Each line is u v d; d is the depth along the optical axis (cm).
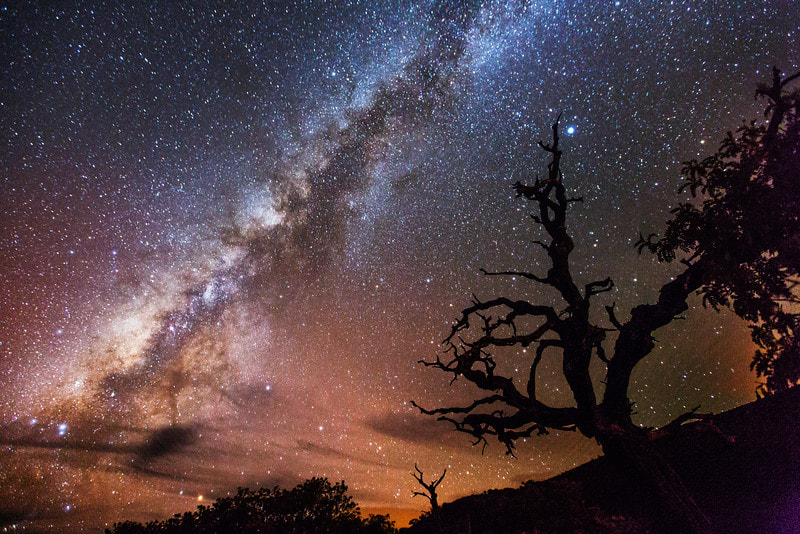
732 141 554
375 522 653
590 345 616
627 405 623
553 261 655
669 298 609
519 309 653
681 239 596
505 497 680
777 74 540
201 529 615
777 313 533
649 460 587
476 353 633
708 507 568
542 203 667
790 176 500
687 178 585
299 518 627
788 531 480
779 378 525
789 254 509
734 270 538
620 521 576
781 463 585
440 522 646
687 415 619
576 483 661
